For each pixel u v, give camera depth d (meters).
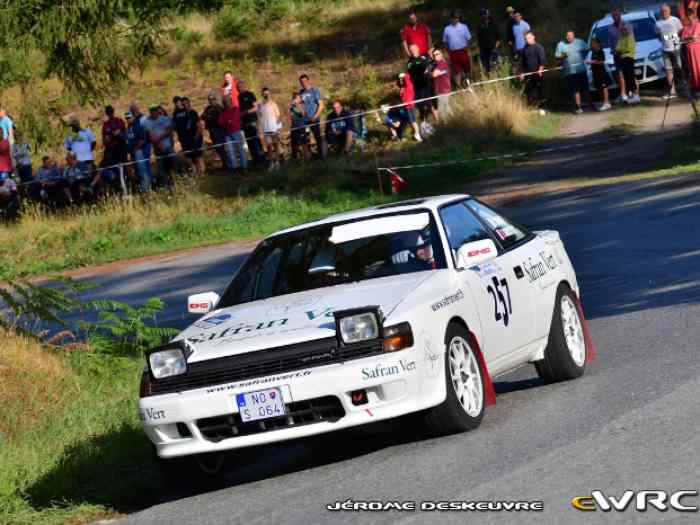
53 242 91.19
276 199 92.62
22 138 77.00
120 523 25.08
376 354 25.58
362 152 101.12
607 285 47.97
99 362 41.41
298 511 22.84
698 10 113.25
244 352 26.08
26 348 40.44
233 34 168.50
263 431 25.80
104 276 75.25
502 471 23.28
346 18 172.62
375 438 29.48
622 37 108.56
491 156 95.38
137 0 87.44
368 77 131.62
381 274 29.23
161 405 26.08
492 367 29.44
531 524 19.64
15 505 27.33
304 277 29.94
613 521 19.34
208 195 96.75
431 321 26.62
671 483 21.03
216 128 106.06
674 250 52.41
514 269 31.28
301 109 104.19
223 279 66.44
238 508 24.31
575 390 30.84
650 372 31.38
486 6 156.12
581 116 107.25
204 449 25.97
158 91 144.62
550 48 125.75
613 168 83.19
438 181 90.31
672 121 97.88
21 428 33.62
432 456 25.50
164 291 65.50
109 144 105.06
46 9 75.31
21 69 75.31
